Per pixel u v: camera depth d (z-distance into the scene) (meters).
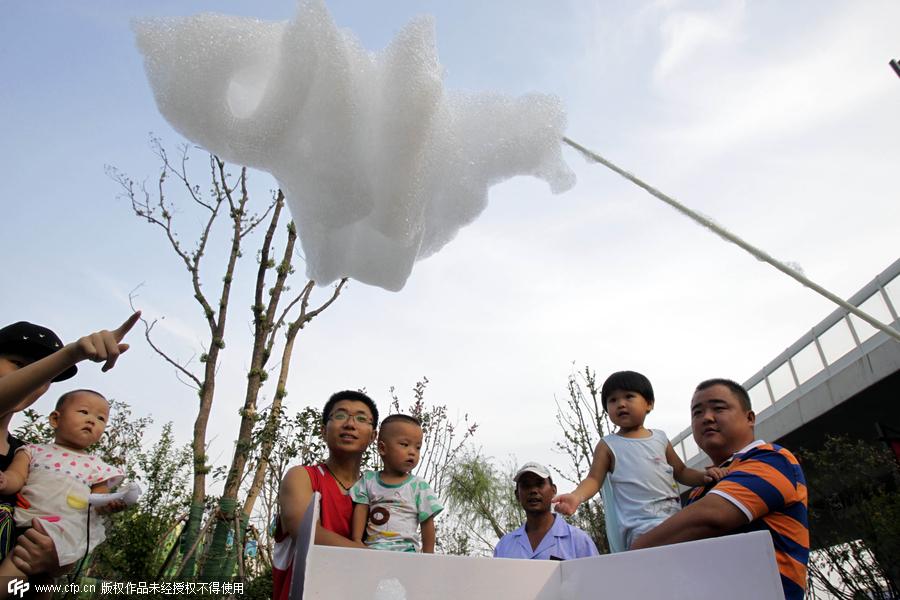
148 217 8.01
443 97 1.61
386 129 1.55
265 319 7.54
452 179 1.75
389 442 2.68
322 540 1.71
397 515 2.55
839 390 10.70
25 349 1.87
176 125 1.51
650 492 2.92
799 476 1.78
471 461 9.42
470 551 8.97
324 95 1.52
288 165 1.60
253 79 1.59
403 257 1.81
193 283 7.90
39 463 2.50
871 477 8.12
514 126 1.73
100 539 2.61
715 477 2.03
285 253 7.99
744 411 2.23
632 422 3.16
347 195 1.57
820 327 11.35
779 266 1.93
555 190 1.84
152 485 8.01
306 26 1.47
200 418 7.24
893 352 9.59
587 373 8.06
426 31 1.55
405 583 1.37
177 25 1.46
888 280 9.84
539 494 3.43
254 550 7.11
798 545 1.68
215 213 8.32
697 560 1.31
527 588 1.56
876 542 7.32
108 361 1.50
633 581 1.45
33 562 2.02
